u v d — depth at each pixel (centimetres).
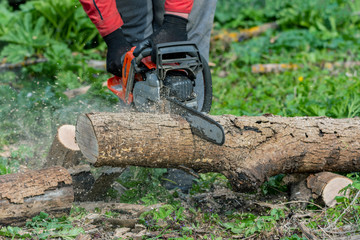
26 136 546
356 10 1105
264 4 1138
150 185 409
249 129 366
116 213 372
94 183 389
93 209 381
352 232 336
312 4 1055
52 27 889
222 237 344
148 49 390
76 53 842
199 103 439
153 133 341
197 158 356
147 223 351
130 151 338
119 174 392
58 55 786
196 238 341
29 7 937
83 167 395
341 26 1039
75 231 337
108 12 421
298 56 860
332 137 382
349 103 559
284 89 710
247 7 1127
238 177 357
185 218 368
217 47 938
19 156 490
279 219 360
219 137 325
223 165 361
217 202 399
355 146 384
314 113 549
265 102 640
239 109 624
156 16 490
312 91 667
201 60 400
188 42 386
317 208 377
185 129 349
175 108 368
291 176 404
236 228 349
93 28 877
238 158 359
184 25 402
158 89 375
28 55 814
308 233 330
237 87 742
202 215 373
